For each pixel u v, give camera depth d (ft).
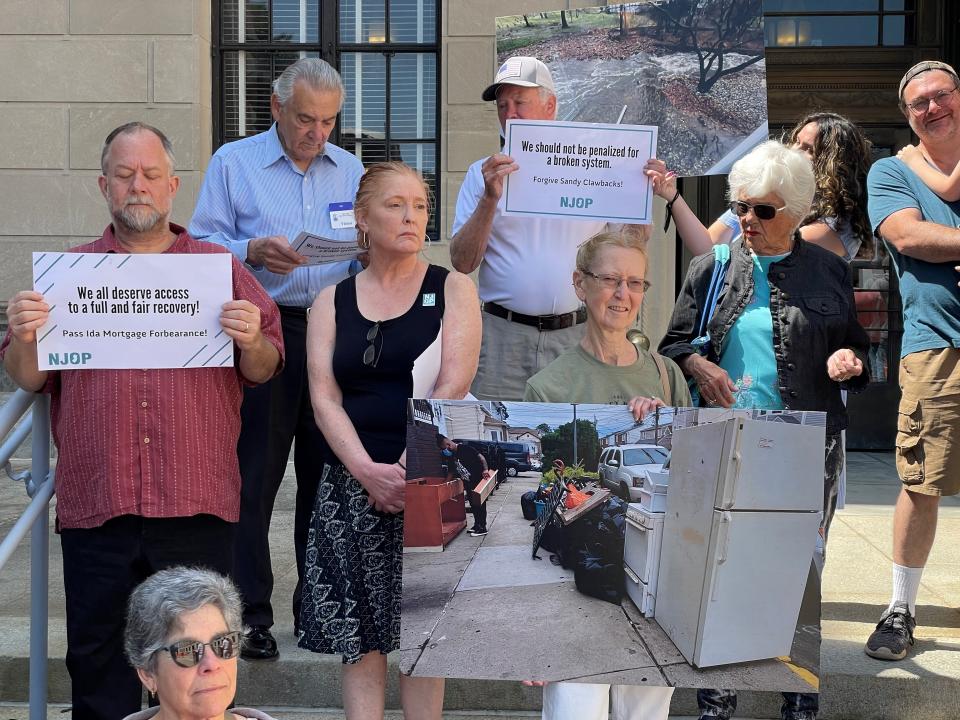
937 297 11.03
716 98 9.82
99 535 8.64
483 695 11.33
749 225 9.05
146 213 8.56
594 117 10.11
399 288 8.58
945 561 14.61
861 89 23.00
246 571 11.34
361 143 21.25
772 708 11.01
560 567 7.61
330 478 8.55
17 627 12.36
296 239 10.43
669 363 9.07
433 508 7.62
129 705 8.80
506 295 10.63
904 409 11.30
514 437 7.59
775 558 7.51
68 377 8.66
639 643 7.57
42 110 20.51
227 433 9.02
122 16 20.34
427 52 21.01
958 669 10.84
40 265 8.13
